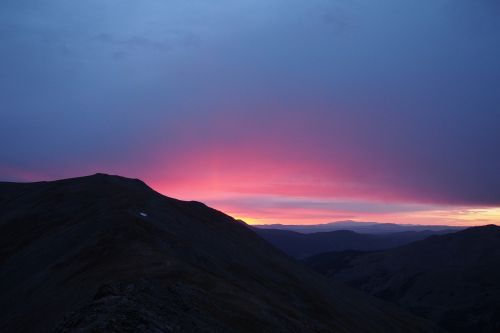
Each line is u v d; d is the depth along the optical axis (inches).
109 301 732.0
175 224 2407.7
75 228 2160.4
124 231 1835.6
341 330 1843.0
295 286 2311.8
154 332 657.6
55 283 1524.4
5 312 1537.9
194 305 951.6
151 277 1288.1
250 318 1083.9
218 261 2041.1
